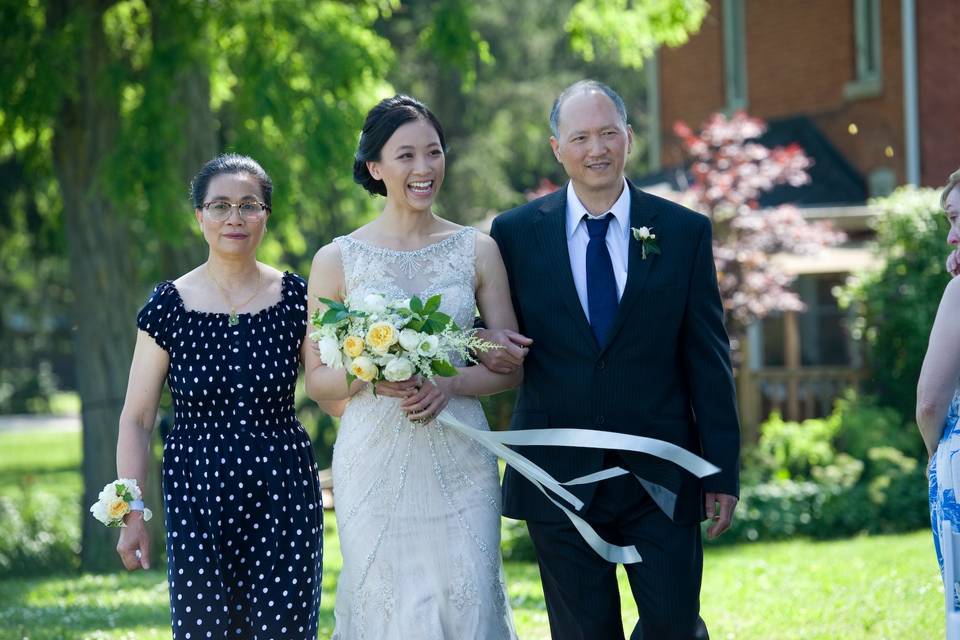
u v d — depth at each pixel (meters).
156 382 6.14
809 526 15.22
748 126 17.95
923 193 17.98
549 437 5.85
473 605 5.86
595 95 6.02
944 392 5.18
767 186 17.56
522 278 6.16
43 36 16.05
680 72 26.72
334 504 6.09
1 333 45.25
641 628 6.13
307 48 16.36
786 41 25.09
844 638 8.30
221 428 6.00
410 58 33.47
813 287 22.55
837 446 17.02
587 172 5.99
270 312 6.15
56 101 15.78
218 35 16.52
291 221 19.55
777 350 22.86
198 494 5.93
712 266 6.12
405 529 5.86
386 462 5.87
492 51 36.22
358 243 5.96
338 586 6.05
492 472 6.01
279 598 5.92
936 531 5.29
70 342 46.78
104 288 17.50
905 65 22.98
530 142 36.66
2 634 9.36
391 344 5.35
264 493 5.98
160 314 6.07
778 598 9.93
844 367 19.36
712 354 6.09
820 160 24.05
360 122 16.27
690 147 18.17
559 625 6.22
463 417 5.93
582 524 5.83
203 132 17.27
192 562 5.85
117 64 15.95
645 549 6.01
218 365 6.01
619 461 6.06
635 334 5.99
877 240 18.64
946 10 22.53
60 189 17.64
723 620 9.08
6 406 59.41
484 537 5.91
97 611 10.63
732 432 6.09
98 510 5.88
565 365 6.05
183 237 15.84
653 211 6.11
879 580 10.42
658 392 6.05
